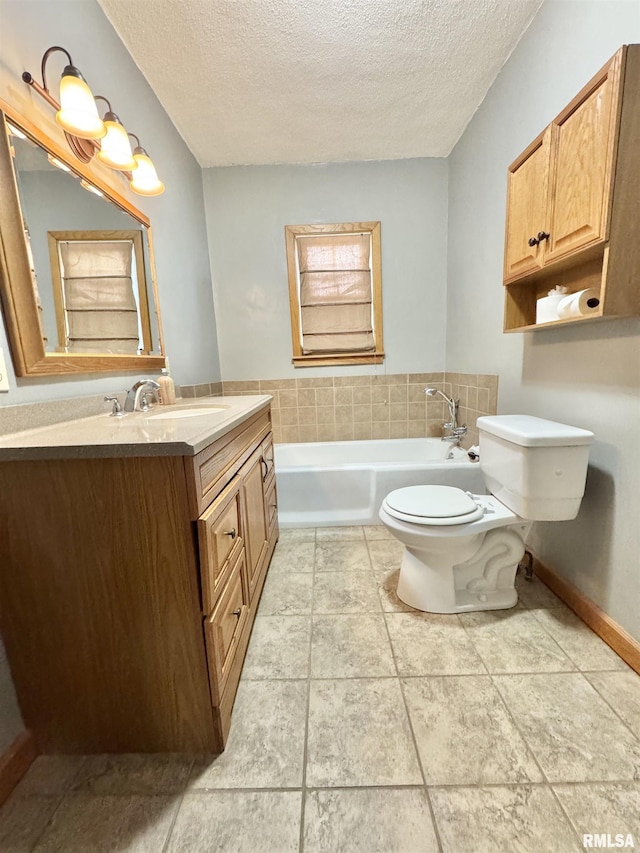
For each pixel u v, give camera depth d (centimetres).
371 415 293
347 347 285
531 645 130
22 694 96
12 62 102
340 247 273
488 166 205
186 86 189
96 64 144
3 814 85
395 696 112
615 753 94
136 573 89
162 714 96
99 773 93
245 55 171
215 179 266
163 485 85
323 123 223
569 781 88
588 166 110
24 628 92
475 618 144
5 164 98
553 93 146
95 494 86
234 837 80
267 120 218
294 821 82
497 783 88
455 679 117
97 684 95
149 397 171
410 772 91
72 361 123
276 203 269
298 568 184
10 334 100
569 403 146
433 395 290
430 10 152
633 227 104
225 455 112
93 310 138
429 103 209
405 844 77
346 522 229
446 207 270
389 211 270
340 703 110
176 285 218
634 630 119
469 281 237
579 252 116
